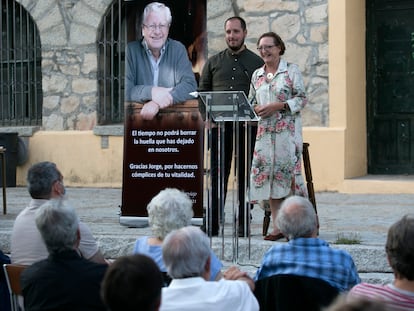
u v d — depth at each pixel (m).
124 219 8.73
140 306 3.39
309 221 5.18
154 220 5.28
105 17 14.09
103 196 12.58
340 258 5.13
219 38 13.05
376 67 13.17
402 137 13.11
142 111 8.56
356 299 2.67
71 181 14.18
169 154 8.50
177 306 4.37
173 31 8.48
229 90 8.19
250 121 7.75
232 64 8.22
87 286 4.63
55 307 4.61
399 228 4.28
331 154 12.50
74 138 14.14
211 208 8.11
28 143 14.46
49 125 14.39
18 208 10.84
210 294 4.42
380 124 13.21
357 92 12.80
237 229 7.52
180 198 5.30
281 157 7.74
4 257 5.90
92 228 8.77
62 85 14.28
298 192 7.79
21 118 14.83
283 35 12.71
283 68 7.81
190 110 8.43
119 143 13.89
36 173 5.89
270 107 7.62
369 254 7.40
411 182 12.10
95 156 14.02
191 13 8.41
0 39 14.87
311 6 12.58
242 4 12.91
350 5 12.54
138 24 8.55
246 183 7.79
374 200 11.48
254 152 7.85
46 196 5.89
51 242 4.74
